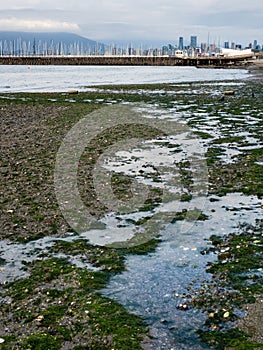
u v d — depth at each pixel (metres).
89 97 47.06
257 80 74.31
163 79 83.62
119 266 10.16
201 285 9.22
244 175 17.53
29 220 13.11
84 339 7.40
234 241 11.39
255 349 7.04
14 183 16.67
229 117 33.03
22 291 9.09
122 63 198.00
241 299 8.59
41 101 42.72
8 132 26.86
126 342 7.27
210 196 15.15
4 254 10.92
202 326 7.75
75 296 8.83
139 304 8.51
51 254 10.91
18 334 7.61
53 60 199.75
